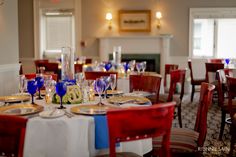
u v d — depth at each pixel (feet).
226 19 26.63
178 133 8.00
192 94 22.08
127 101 8.05
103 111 6.68
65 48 9.25
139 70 16.61
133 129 5.26
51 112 6.51
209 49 27.14
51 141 6.08
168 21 26.71
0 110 6.89
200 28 27.07
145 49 26.73
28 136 6.05
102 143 6.28
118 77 14.16
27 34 27.81
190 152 7.32
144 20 26.81
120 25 27.04
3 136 4.92
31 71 28.04
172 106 5.61
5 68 15.81
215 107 19.74
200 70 26.96
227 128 14.62
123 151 6.90
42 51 28.09
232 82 10.78
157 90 10.66
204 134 7.54
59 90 7.16
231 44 26.86
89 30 27.37
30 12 27.63
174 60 27.07
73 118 6.20
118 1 26.89
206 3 26.27
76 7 27.20
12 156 4.92
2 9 15.61
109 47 27.02
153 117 5.37
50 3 27.40
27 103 7.84
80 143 6.17
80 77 9.29
